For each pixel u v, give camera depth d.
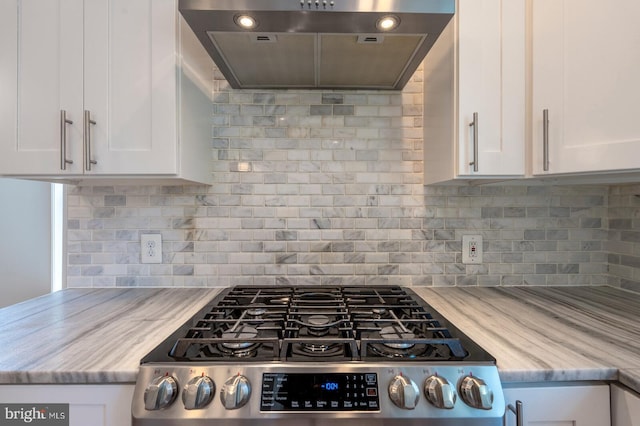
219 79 1.41
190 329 0.89
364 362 0.73
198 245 1.41
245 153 1.41
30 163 1.07
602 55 0.93
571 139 0.98
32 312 1.08
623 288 1.35
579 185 1.39
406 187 1.43
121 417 0.74
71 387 0.73
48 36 1.07
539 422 0.74
